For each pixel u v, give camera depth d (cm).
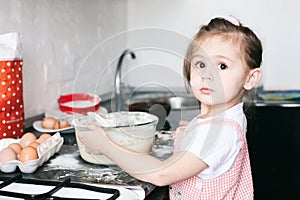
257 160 249
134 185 115
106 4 252
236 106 129
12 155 125
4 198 103
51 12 196
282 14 270
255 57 129
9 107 147
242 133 125
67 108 183
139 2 279
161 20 278
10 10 167
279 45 272
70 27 214
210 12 273
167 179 117
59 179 119
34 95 186
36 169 125
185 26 276
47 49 194
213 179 124
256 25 272
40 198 102
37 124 174
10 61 144
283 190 250
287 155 247
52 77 199
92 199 102
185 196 128
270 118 245
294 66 273
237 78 127
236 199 133
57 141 139
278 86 276
